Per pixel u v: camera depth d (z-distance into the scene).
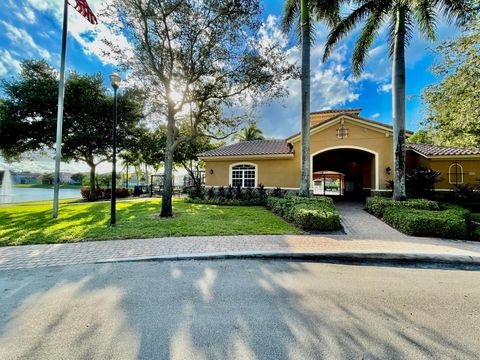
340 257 5.46
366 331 2.79
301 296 3.65
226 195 16.14
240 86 11.02
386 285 4.07
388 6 11.64
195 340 2.61
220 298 3.56
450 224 6.86
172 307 3.30
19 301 3.46
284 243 6.30
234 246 6.03
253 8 9.54
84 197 23.22
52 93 16.84
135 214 10.71
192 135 11.08
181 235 7.05
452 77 11.34
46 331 2.77
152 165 29.88
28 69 17.55
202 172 31.75
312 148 15.10
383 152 13.77
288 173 16.23
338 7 12.34
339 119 14.52
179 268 4.79
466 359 2.36
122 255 5.39
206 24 9.70
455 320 3.05
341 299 3.57
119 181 39.44
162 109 11.83
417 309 3.30
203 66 10.09
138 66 10.47
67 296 3.61
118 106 19.58
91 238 6.65
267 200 13.47
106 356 2.36
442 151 13.58
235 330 2.79
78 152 20.20
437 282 4.22
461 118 10.92
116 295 3.65
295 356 2.37
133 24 9.63
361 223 9.20
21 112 16.80
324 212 7.85
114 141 8.27
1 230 7.45
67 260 5.12
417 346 2.54
